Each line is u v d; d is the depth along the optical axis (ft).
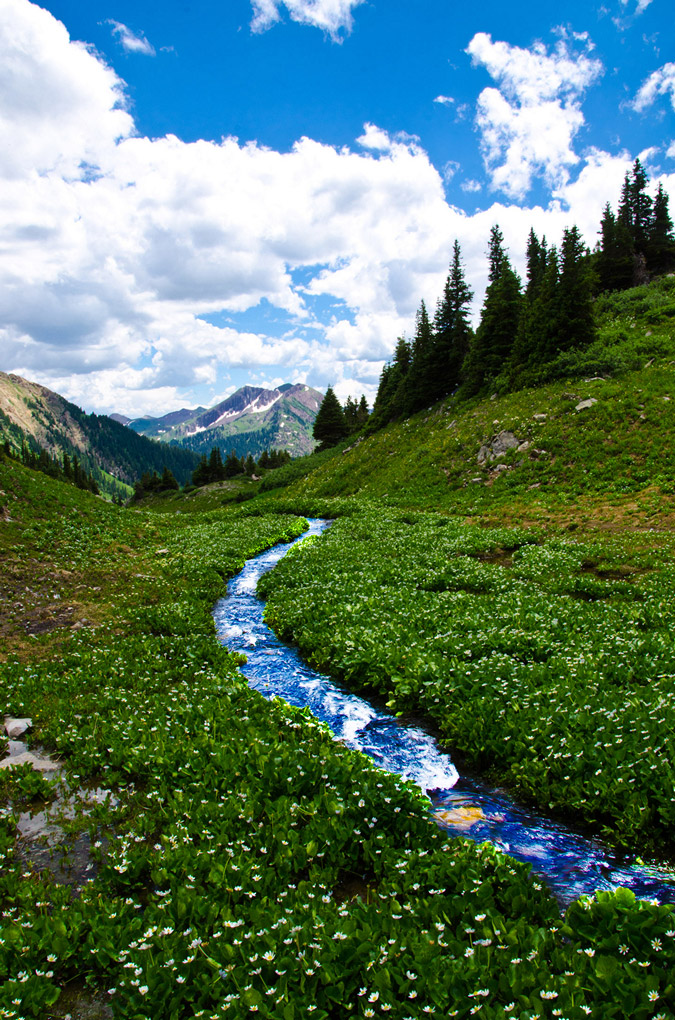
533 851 21.66
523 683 33.68
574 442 122.31
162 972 14.53
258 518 142.10
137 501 426.10
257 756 26.58
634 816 21.94
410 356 246.06
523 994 13.08
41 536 78.28
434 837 20.86
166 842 20.84
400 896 17.80
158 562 81.30
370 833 20.99
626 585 55.88
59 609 57.31
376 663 40.42
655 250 222.07
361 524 113.19
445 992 13.28
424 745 31.55
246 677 42.47
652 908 15.33
